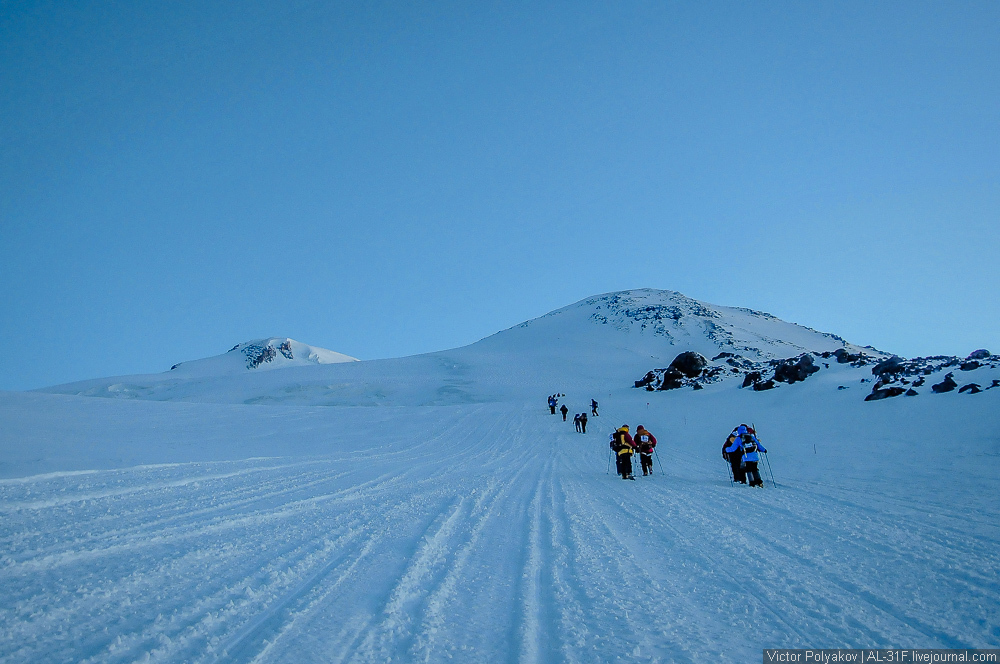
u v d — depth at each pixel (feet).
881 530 23.65
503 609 14.10
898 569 17.87
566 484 41.06
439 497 32.32
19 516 22.03
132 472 36.09
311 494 31.04
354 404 194.08
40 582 14.40
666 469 52.26
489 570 17.61
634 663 11.05
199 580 15.14
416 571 16.87
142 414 83.82
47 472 32.42
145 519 22.40
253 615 12.89
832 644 12.11
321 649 11.21
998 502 29.48
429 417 114.83
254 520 23.38
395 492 33.71
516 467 53.42
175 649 10.91
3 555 16.52
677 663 11.05
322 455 57.82
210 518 23.07
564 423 110.32
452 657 11.11
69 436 53.11
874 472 42.47
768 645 12.05
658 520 26.53
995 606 14.46
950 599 15.03
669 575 17.33
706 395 127.85
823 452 54.03
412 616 13.29
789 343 339.36
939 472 39.60
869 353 278.67
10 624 11.71
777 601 14.89
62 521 21.43
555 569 17.90
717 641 12.23
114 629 11.69
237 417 93.30
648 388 169.68
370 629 12.35
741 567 18.19
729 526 24.99
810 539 22.20
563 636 12.42
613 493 36.37
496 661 10.99
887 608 14.40
